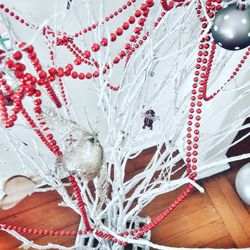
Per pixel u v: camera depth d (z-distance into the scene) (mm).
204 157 1493
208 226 1505
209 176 1604
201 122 1297
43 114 615
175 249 756
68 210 1512
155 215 1512
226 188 1585
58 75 592
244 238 1488
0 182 634
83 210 868
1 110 573
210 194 1564
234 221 1520
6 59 534
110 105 731
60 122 639
